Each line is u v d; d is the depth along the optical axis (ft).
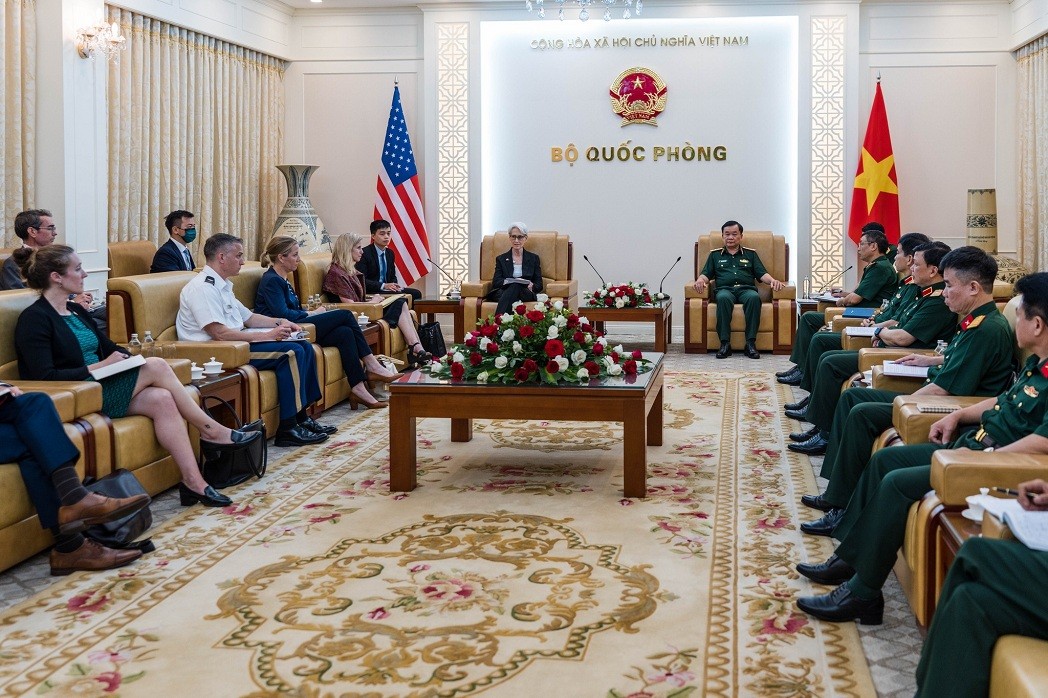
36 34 23.45
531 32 34.32
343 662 9.14
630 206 34.53
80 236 24.23
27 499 11.59
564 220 34.91
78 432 12.59
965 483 8.73
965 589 6.85
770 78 33.47
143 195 27.76
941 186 33.09
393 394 14.96
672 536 12.80
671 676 8.81
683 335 34.50
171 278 19.06
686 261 34.47
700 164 34.09
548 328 15.26
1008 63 32.48
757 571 11.50
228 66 31.73
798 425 19.66
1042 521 7.19
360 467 16.58
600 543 12.53
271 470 16.42
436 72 34.45
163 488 14.67
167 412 14.24
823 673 8.87
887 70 33.01
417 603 10.56
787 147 33.60
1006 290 21.08
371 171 35.58
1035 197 31.30
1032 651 6.43
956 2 32.50
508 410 14.74
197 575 11.48
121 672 8.98
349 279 25.55
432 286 35.32
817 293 31.32
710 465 16.49
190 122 29.78
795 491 14.90
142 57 27.30
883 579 9.81
